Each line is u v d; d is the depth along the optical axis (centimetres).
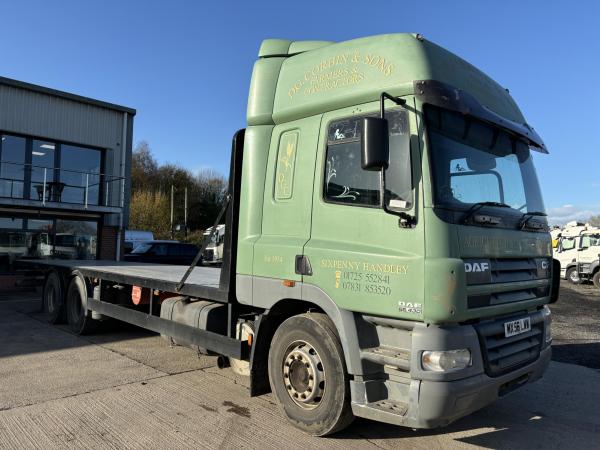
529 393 591
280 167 459
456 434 453
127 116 1911
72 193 1767
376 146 341
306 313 435
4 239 1608
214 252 810
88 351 729
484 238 373
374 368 387
